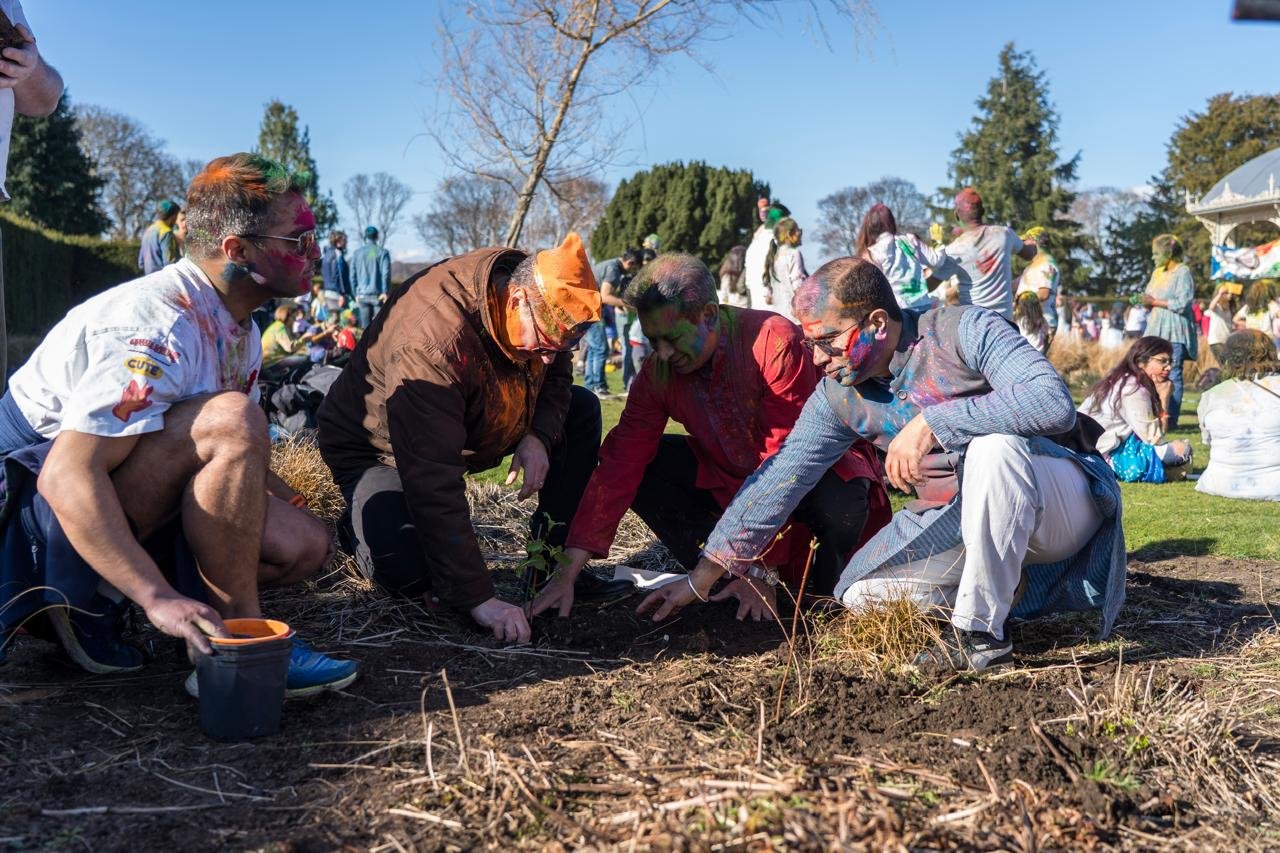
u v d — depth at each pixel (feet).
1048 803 7.22
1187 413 41.50
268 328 48.26
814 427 10.57
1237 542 16.83
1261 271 58.80
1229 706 9.12
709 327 11.24
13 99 11.68
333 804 7.23
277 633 8.38
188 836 6.79
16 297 74.59
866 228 27.27
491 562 14.62
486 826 6.91
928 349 9.90
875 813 6.77
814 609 11.73
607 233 153.07
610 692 9.48
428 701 9.14
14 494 8.45
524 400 11.46
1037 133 179.11
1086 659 10.64
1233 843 6.93
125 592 8.04
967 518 9.51
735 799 6.92
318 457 16.96
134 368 8.16
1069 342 61.77
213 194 8.77
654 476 12.88
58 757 7.80
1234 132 169.48
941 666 9.95
